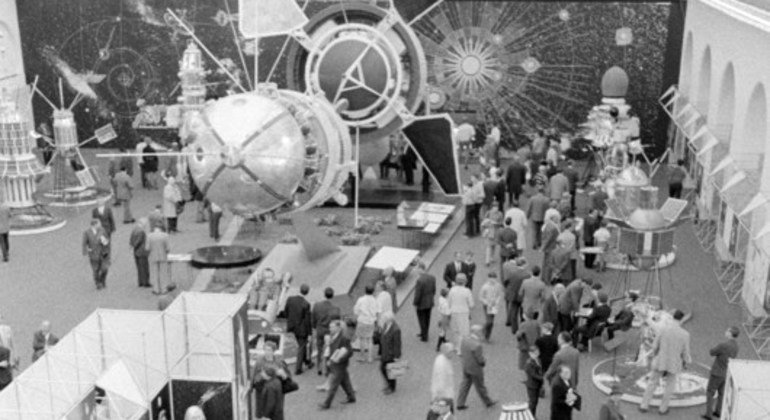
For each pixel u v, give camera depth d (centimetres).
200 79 2684
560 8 2945
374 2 2466
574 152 3048
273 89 1828
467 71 3027
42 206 2491
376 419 1492
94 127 3177
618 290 2014
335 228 2358
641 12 2922
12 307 1916
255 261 1888
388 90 2256
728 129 2373
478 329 1503
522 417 1213
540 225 2242
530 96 3028
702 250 2281
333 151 1847
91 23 3086
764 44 1908
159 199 2667
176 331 1317
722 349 1446
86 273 2116
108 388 1162
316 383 1611
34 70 3133
